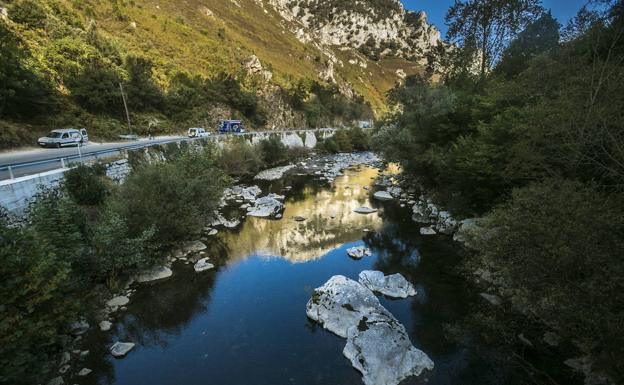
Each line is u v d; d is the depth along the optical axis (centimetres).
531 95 1468
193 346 961
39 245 754
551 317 671
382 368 816
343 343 966
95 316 1031
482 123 1773
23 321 636
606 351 539
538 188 736
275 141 4450
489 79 2633
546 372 808
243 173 3538
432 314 1109
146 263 1316
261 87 7031
